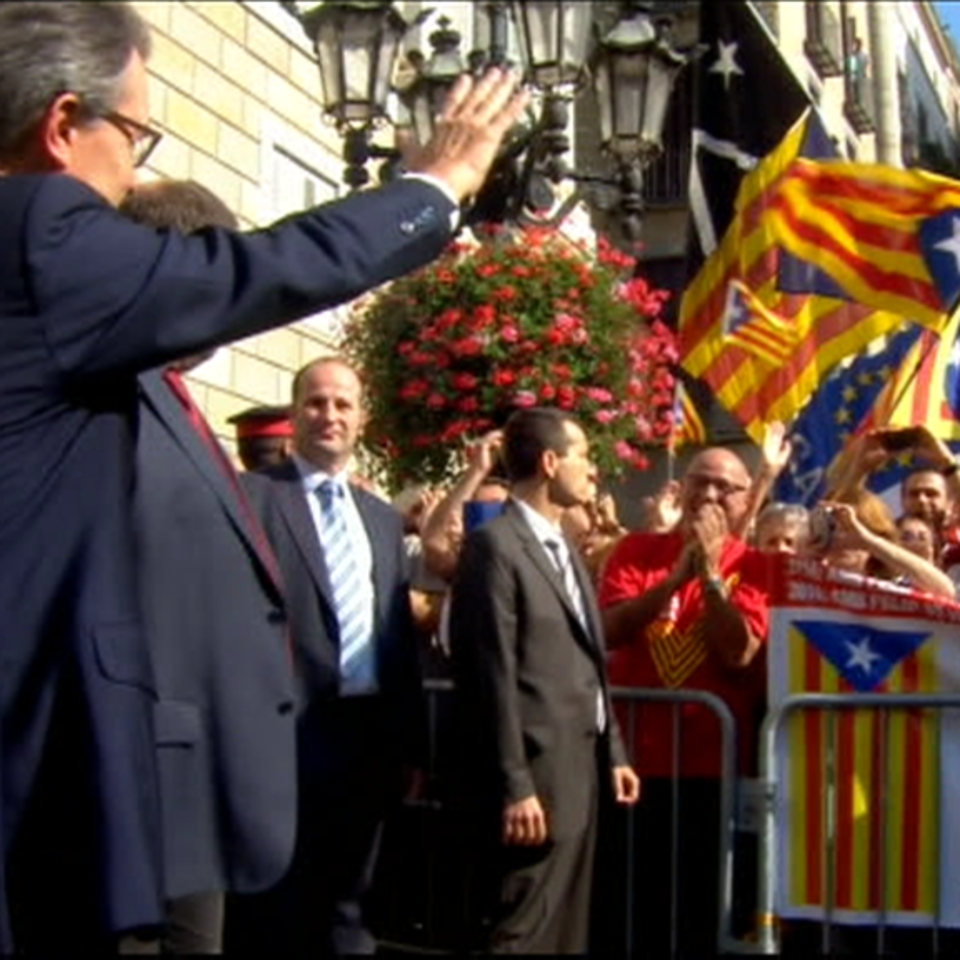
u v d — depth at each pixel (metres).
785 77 12.01
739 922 5.05
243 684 2.78
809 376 7.30
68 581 2.40
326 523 4.89
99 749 2.34
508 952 4.72
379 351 7.11
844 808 4.96
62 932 2.36
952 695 4.88
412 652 4.96
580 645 4.96
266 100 11.45
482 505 5.94
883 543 5.42
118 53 2.61
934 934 4.87
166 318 2.42
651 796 5.23
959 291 6.51
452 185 2.64
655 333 8.02
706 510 5.26
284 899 4.13
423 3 12.75
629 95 7.90
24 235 2.42
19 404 2.41
